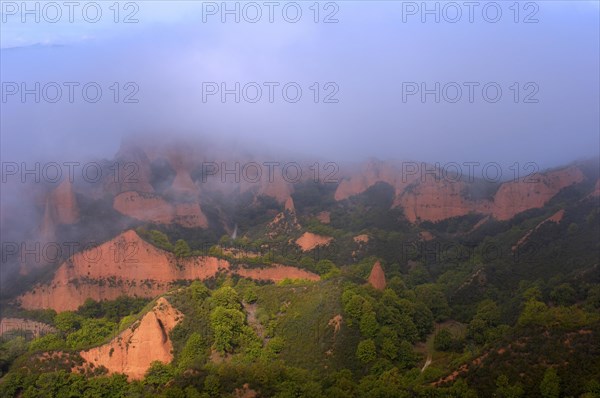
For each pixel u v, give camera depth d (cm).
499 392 5581
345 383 6056
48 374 6531
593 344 5722
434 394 5744
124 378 6669
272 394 5922
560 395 5472
